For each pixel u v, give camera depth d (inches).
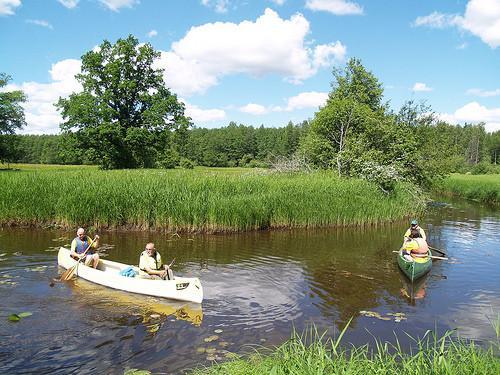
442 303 361.4
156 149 1818.4
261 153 4382.4
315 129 1270.9
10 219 660.1
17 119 2154.3
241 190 756.0
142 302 343.6
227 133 4776.1
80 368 235.5
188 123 1857.8
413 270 417.4
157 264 386.3
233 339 278.1
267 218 715.4
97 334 279.9
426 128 1175.0
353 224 784.9
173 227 665.6
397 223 837.2
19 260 465.1
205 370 228.5
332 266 483.2
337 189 795.4
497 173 2691.9
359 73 1556.3
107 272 378.3
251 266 474.3
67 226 657.0
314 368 188.4
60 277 404.8
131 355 251.9
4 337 271.7
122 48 1733.5
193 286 345.4
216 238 631.2
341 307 347.3
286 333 290.8
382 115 1233.4
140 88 1813.5
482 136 4785.9
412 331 300.0
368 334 293.3
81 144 1681.8
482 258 536.1
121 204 669.9
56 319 302.8
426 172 1101.1
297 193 752.3
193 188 721.6
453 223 846.5
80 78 1717.5
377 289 398.6
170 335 281.4
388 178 909.8
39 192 677.9
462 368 183.8
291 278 428.8
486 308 349.7
